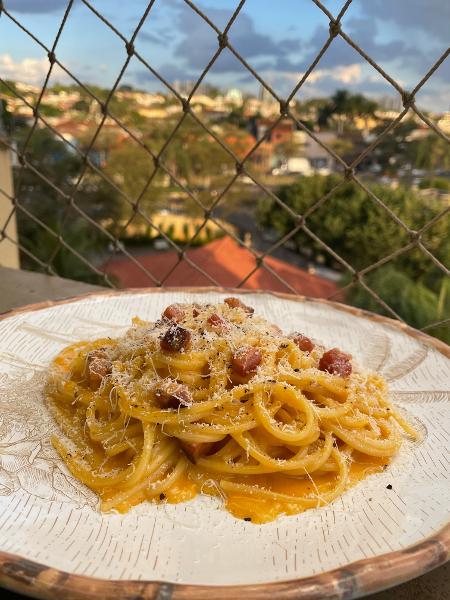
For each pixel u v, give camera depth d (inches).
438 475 7.2
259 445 8.2
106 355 9.3
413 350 9.9
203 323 9.3
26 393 8.8
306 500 7.0
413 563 5.0
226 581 5.3
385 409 8.7
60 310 11.0
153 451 7.9
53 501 6.7
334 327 11.0
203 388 8.6
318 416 8.3
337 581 4.7
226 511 6.9
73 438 8.1
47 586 4.7
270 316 11.4
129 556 5.8
